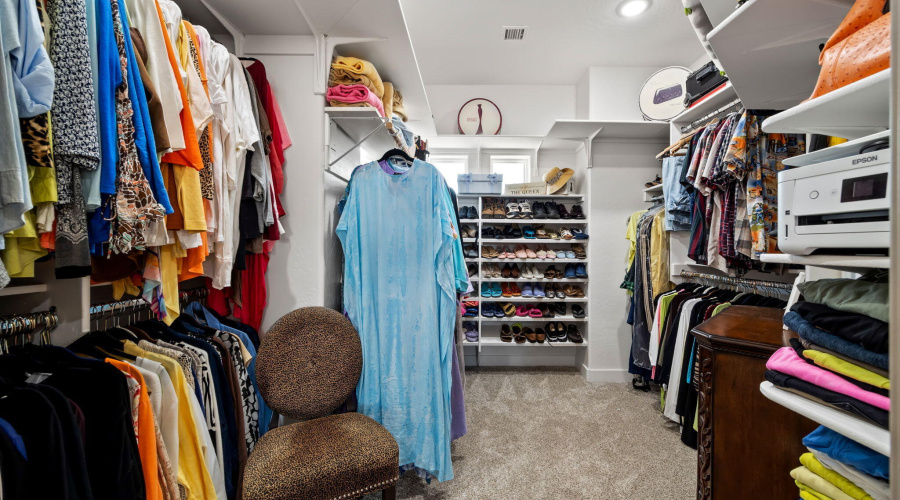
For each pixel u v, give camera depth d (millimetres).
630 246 2926
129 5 909
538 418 2256
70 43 709
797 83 1059
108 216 792
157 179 874
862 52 612
